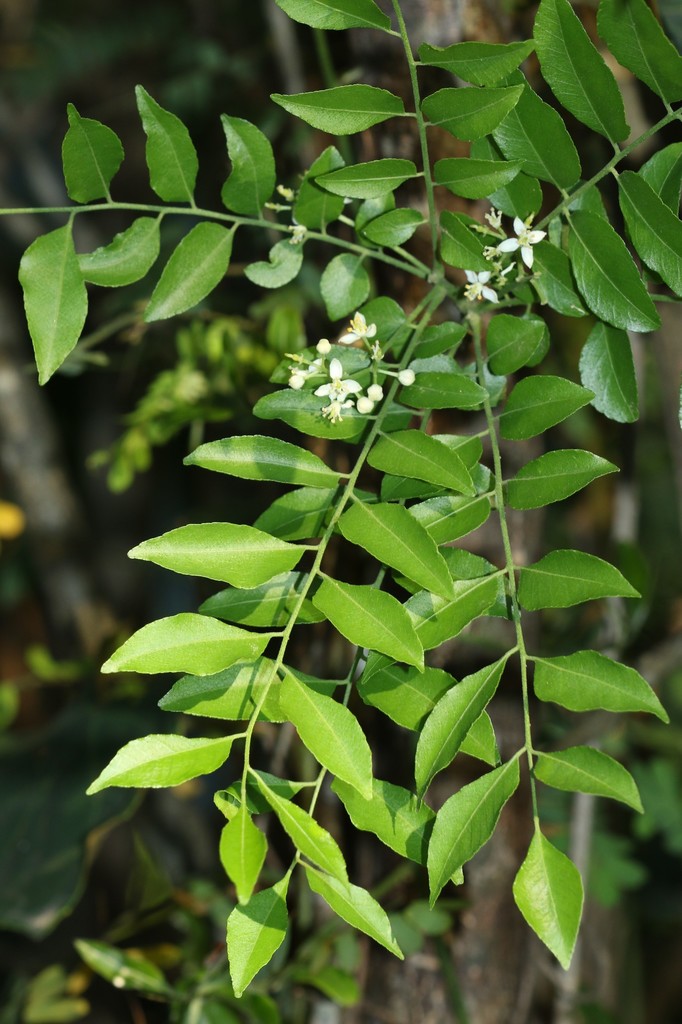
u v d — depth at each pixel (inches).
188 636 25.6
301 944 37.9
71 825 42.4
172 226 47.2
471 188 27.2
